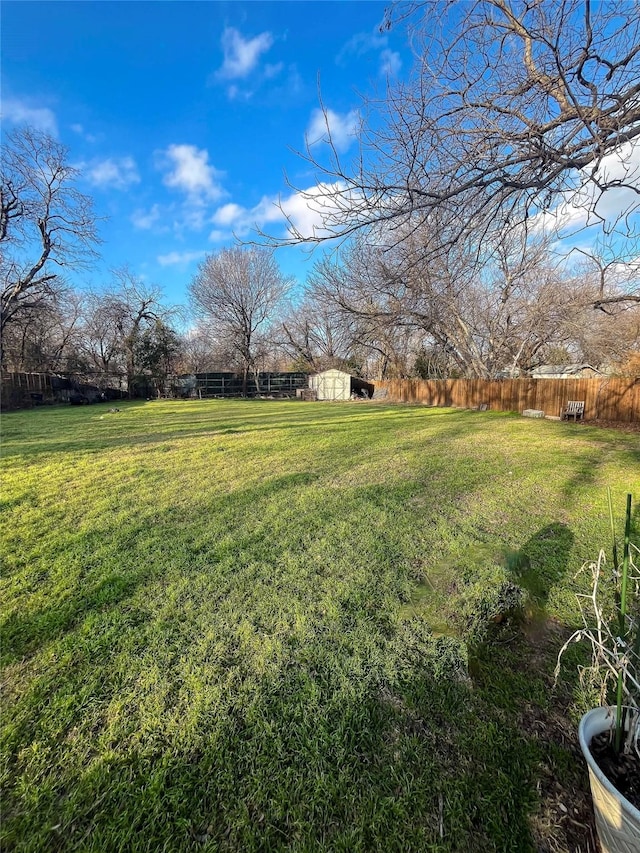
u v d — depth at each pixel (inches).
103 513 149.9
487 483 181.9
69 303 959.0
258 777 52.5
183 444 295.1
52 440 320.8
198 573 105.0
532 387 502.0
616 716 45.7
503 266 323.9
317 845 45.1
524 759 54.9
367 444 284.4
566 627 83.1
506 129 106.4
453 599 87.5
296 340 1266.0
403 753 55.7
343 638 78.9
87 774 53.1
